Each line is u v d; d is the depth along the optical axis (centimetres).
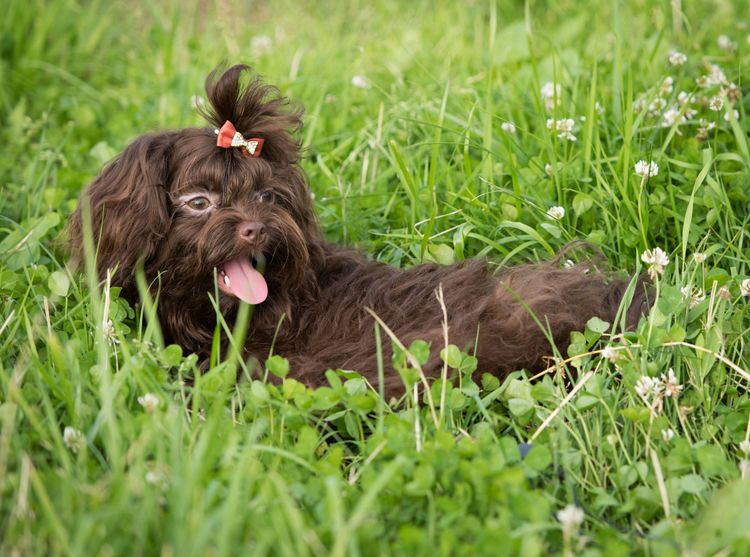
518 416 319
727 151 477
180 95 623
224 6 738
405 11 760
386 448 284
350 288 395
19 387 318
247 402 316
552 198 457
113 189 364
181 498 240
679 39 612
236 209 360
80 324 363
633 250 427
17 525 244
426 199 463
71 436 285
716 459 286
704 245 419
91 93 651
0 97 639
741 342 354
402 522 265
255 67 658
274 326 381
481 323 354
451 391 320
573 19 662
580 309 359
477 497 266
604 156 453
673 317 350
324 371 354
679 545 253
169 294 369
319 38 705
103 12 793
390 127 531
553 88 498
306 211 394
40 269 392
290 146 390
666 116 473
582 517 260
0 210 479
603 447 302
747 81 534
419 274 391
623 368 324
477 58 629
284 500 243
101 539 236
